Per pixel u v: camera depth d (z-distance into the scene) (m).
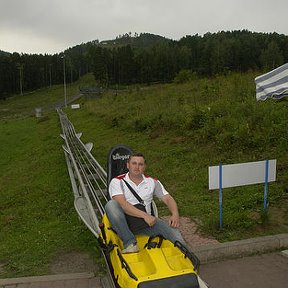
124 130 20.61
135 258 4.28
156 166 12.34
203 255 5.90
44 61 155.50
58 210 10.58
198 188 9.72
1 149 26.62
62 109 51.72
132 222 4.91
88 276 5.73
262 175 6.91
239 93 18.22
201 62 105.38
